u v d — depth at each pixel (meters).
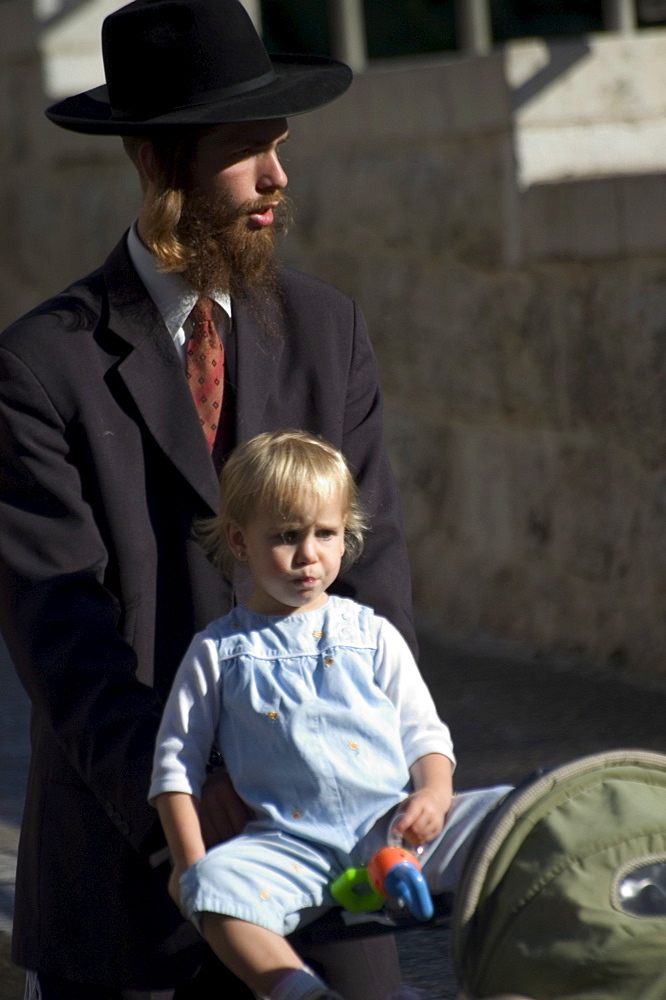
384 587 7.88
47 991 7.57
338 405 8.11
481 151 18.12
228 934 6.41
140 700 7.08
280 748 6.88
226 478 7.21
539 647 18.34
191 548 7.59
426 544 20.20
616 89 17.89
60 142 24.89
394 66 19.33
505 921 6.04
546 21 37.28
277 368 7.98
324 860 6.75
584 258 16.89
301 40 38.44
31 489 7.37
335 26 23.25
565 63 17.64
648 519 16.59
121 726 6.98
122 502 7.48
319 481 7.02
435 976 10.58
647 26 25.45
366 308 20.55
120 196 23.53
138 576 7.48
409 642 7.82
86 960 7.39
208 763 7.41
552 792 6.30
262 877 6.57
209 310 7.80
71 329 7.63
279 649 7.09
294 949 6.90
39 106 25.23
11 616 7.27
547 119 17.66
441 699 16.84
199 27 7.47
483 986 6.07
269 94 7.50
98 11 24.95
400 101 19.19
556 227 17.20
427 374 19.75
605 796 6.32
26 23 25.03
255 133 7.48
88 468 7.49
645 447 16.50
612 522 17.14
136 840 6.94
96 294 7.82
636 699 16.25
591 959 5.80
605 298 16.78
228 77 7.51
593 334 17.02
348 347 8.30
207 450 7.65
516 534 18.66
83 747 7.05
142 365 7.64
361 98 19.84
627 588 17.02
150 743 6.97
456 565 19.72
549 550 18.16
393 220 19.72
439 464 19.83
